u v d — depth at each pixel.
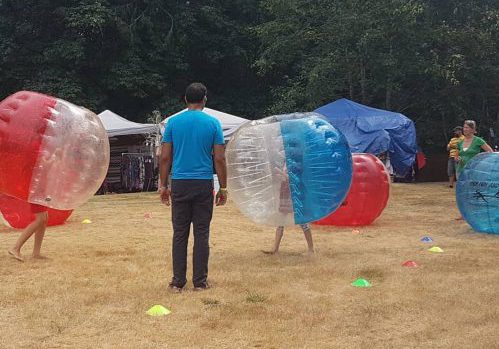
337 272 6.55
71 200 7.33
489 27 26.25
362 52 24.69
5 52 27.00
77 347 4.24
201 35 31.06
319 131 7.36
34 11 27.89
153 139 20.86
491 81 27.16
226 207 13.48
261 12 30.91
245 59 31.47
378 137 21.23
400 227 10.17
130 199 16.14
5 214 9.35
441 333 4.51
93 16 26.34
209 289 5.83
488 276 6.30
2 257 7.44
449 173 19.02
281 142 7.18
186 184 5.71
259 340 4.37
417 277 6.27
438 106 27.34
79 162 7.21
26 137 6.91
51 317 4.93
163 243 8.55
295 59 30.20
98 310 5.14
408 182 23.92
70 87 26.77
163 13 30.45
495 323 4.73
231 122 19.59
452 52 25.72
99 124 7.72
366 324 4.73
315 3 26.02
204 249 5.82
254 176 7.22
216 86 33.47
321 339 4.40
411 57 25.16
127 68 28.28
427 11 25.91
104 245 8.36
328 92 25.47
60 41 27.27
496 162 9.32
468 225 10.34
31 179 6.97
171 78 31.25
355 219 10.11
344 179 7.37
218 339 4.40
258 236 9.27
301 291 5.77
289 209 7.17
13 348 4.21
